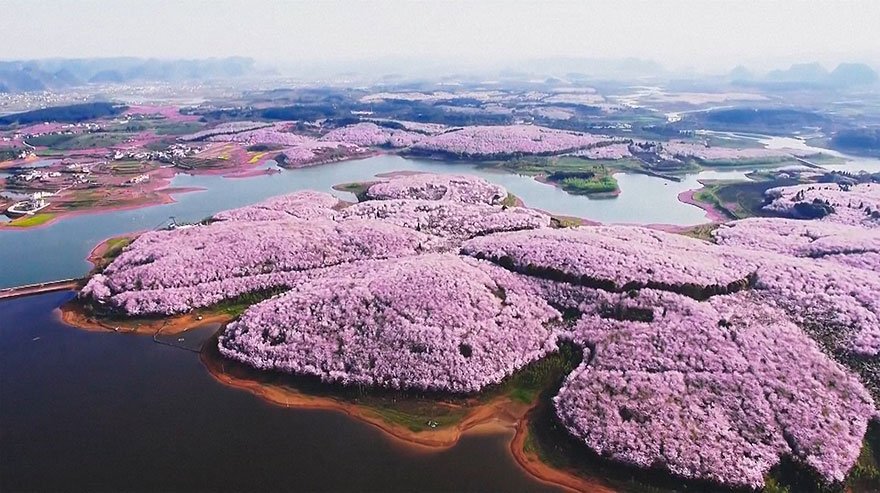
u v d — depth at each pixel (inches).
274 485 2249.0
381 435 2529.5
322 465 2353.6
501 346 3014.3
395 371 2849.4
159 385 2881.4
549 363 3002.0
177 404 2736.2
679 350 2854.3
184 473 2310.5
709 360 2773.1
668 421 2463.1
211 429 2564.0
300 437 2513.5
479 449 2455.7
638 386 2655.0
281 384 2878.9
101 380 2930.6
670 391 2618.1
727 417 2490.2
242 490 2225.6
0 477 2295.8
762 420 2456.9
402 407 2709.2
